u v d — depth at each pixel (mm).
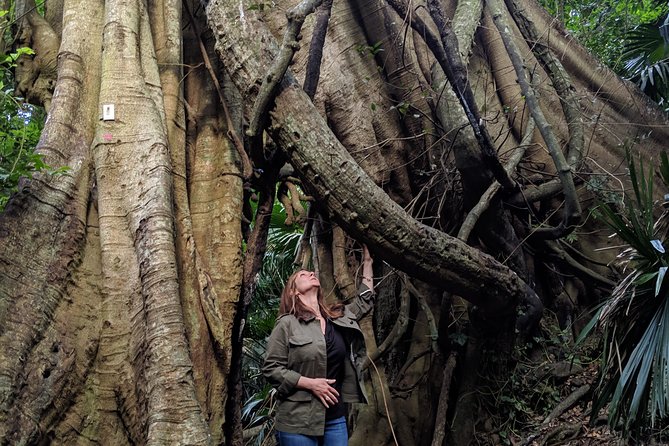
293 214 5727
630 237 4457
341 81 6504
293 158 4406
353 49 6645
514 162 6727
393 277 7008
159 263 3822
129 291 3904
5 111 5176
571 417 6285
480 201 6094
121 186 4191
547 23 7820
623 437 4418
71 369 3592
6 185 4098
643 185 4477
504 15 6848
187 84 5246
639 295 4391
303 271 4492
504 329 6477
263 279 9391
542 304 6691
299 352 4246
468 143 6047
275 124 4367
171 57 5023
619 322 4488
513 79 7375
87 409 3625
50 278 3758
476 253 5270
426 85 6805
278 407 4285
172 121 4754
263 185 4973
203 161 4898
